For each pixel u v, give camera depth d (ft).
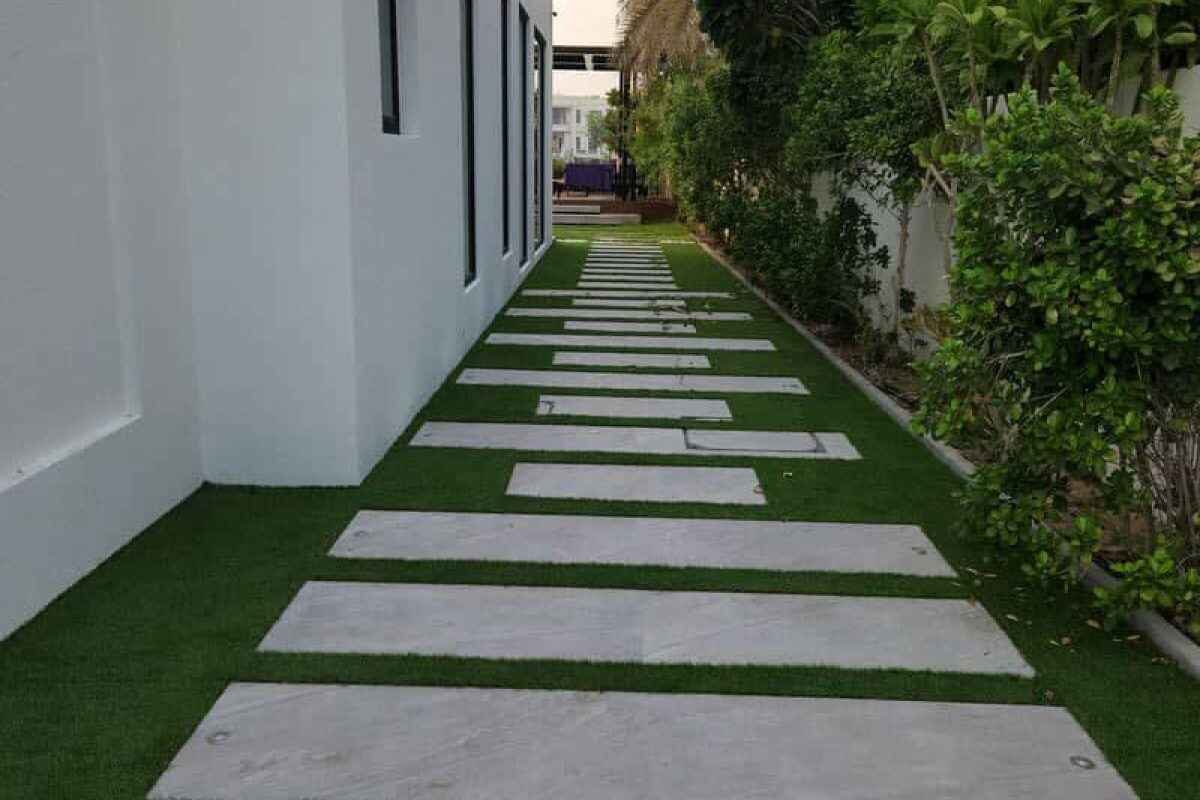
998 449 12.52
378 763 8.09
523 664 9.75
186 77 13.71
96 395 12.01
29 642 9.97
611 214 79.05
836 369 24.52
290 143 13.91
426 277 19.92
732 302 35.63
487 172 28.55
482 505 14.25
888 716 8.98
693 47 57.11
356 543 12.73
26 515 10.37
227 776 7.86
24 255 10.48
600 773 8.03
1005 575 12.18
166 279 13.52
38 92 10.63
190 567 11.89
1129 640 10.57
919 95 20.17
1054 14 15.05
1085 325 10.27
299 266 14.25
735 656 10.01
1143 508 11.23
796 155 27.76
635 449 17.29
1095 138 10.59
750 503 14.62
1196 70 13.58
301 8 13.53
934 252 23.24
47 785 7.69
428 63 19.58
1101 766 8.29
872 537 13.35
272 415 14.70
